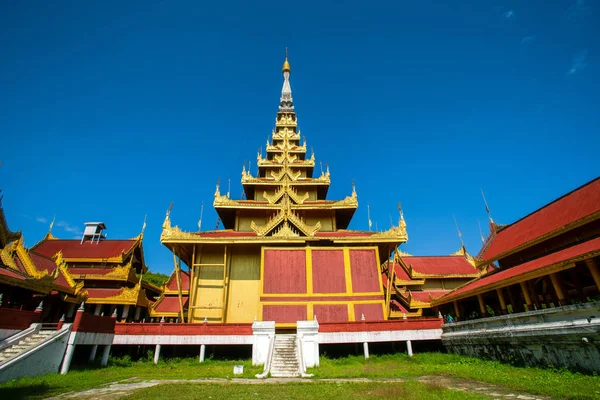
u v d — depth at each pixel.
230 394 13.07
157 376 18.44
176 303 36.09
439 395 12.45
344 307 29.78
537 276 18.95
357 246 33.00
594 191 20.72
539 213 25.44
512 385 14.13
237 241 32.50
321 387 14.49
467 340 22.72
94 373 19.31
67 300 31.16
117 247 42.56
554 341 16.47
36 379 16.28
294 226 33.72
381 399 12.02
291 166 47.38
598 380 13.77
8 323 18.45
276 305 29.64
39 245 42.47
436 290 41.31
